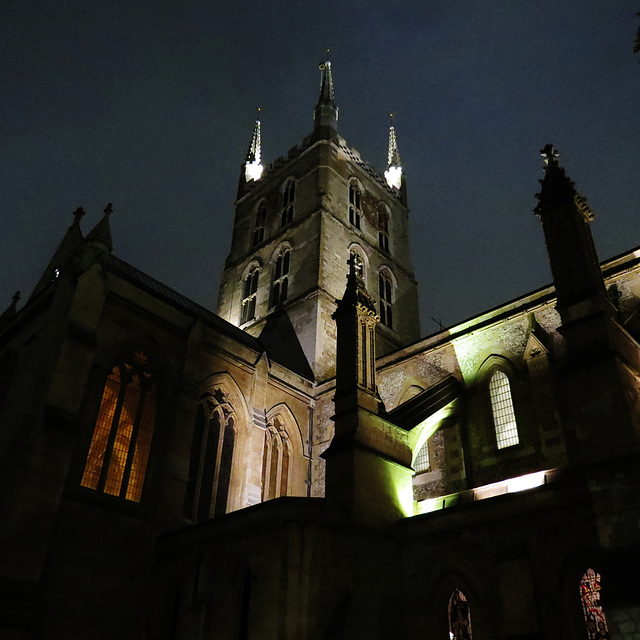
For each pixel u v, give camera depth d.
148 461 31.17
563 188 26.62
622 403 20.84
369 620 24.12
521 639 21.16
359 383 29.94
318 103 67.12
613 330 23.30
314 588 23.31
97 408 29.48
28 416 27.77
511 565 22.61
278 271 59.06
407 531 27.20
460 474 33.53
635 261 31.73
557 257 25.38
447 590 24.86
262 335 53.38
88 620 25.50
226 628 23.95
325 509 25.19
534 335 33.47
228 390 36.78
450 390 35.22
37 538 24.28
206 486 33.53
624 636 17.56
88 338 29.34
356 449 27.58
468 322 38.09
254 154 75.38
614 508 19.69
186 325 35.44
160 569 28.39
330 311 51.88
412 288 65.56
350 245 58.62
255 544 24.77
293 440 40.31
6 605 22.41
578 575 21.38
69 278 30.86
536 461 30.95
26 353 32.12
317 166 61.50
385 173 76.31
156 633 26.81
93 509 27.56
